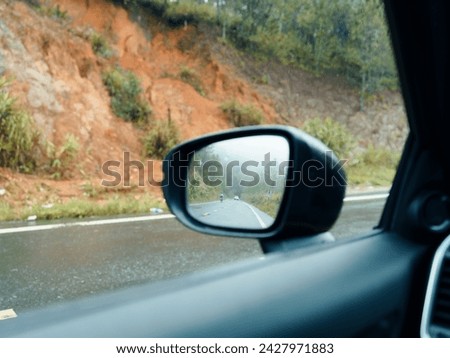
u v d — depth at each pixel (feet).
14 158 38.50
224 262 15.10
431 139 4.10
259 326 2.79
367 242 4.20
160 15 78.48
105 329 2.29
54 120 46.62
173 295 2.77
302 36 93.35
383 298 3.55
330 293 3.33
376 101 89.25
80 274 12.85
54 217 28.84
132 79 60.39
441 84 3.80
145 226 23.79
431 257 3.96
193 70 74.69
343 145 72.33
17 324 2.24
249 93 78.23
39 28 53.52
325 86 89.92
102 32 65.26
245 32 87.86
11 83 44.52
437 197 4.08
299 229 3.91
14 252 15.80
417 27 3.61
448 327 3.45
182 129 61.57
